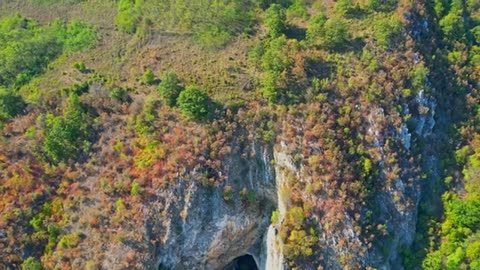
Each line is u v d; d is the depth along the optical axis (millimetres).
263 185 93312
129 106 94688
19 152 91125
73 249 85438
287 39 99625
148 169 88938
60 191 89562
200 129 91000
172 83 93000
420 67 99500
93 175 90375
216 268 97125
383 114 95250
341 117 93188
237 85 95000
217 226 91500
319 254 88688
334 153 90562
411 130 98500
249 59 98562
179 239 89125
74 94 94938
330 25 98500
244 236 95375
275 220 92375
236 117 92062
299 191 90562
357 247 88938
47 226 87125
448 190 99500
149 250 86562
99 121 93812
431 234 96000
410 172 96375
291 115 92062
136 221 86875
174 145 89938
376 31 101000
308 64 96000
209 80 95688
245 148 91875
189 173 88625
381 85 96438
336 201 89125
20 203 87625
